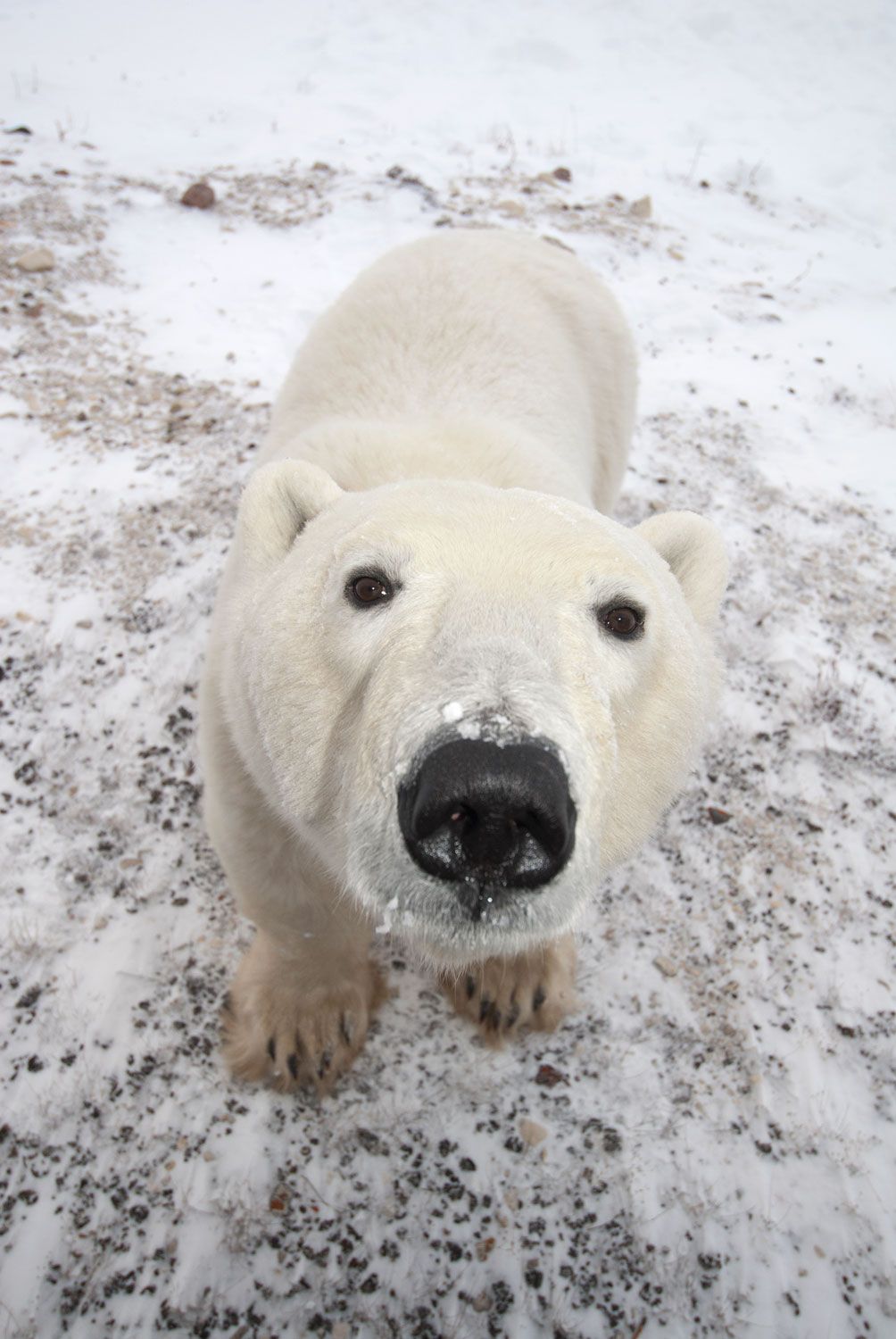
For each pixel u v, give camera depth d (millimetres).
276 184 7289
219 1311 2348
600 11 11734
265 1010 2811
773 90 10500
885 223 8281
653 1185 2660
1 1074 2654
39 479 4406
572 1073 2861
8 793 3264
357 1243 2486
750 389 5852
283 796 1868
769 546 4707
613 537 1842
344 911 2570
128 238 6312
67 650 3699
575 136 8977
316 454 2561
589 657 1544
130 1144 2586
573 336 3854
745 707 3900
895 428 5734
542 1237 2543
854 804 3635
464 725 1275
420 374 3094
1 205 6258
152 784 3361
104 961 2918
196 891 3131
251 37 10344
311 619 1766
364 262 6434
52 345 5230
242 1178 2564
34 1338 2262
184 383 5133
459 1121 2734
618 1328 2424
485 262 3711
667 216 7785
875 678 4109
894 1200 2693
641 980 3082
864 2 12227
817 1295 2516
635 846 1939
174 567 4082
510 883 1348
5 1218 2420
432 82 9703
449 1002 3016
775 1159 2742
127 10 10602
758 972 3131
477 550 1628
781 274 7215
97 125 7832
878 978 3156
